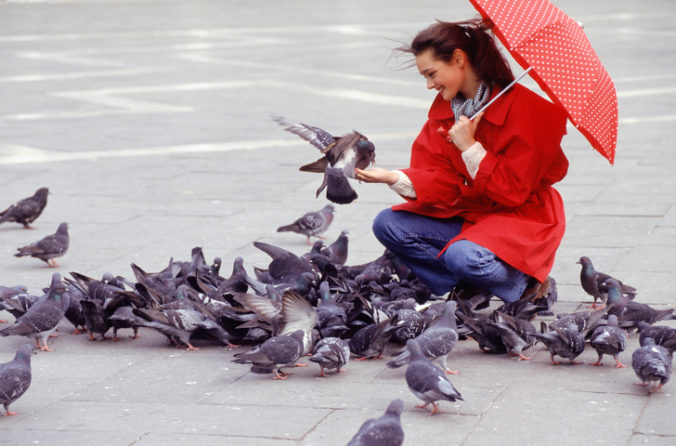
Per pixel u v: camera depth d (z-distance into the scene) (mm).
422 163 7863
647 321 7449
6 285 9250
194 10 46750
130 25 39625
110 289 7992
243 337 7535
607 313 7516
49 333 7422
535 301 7891
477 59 7148
